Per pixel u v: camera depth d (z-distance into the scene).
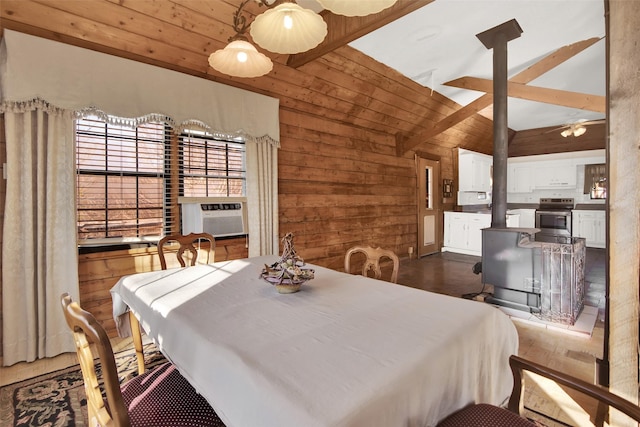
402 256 5.58
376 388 0.75
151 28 2.41
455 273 4.73
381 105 4.48
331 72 3.55
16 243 2.09
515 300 3.19
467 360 1.04
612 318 1.50
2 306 2.08
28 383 1.93
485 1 2.63
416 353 0.92
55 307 2.22
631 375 1.46
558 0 2.66
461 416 0.97
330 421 0.64
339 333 1.05
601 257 5.79
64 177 2.24
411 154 5.73
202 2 2.40
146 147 2.76
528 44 3.47
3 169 2.09
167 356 1.18
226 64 1.62
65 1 2.04
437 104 5.08
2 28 2.00
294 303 1.35
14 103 2.00
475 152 7.10
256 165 3.26
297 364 0.85
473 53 3.59
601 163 6.57
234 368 0.85
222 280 1.73
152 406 1.08
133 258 2.65
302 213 3.92
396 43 3.28
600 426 1.56
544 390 1.88
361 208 4.75
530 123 6.96
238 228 3.24
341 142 4.40
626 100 1.42
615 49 1.43
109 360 0.76
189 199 2.98
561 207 7.19
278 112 3.45
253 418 0.76
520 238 3.12
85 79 2.24
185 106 2.72
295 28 1.37
